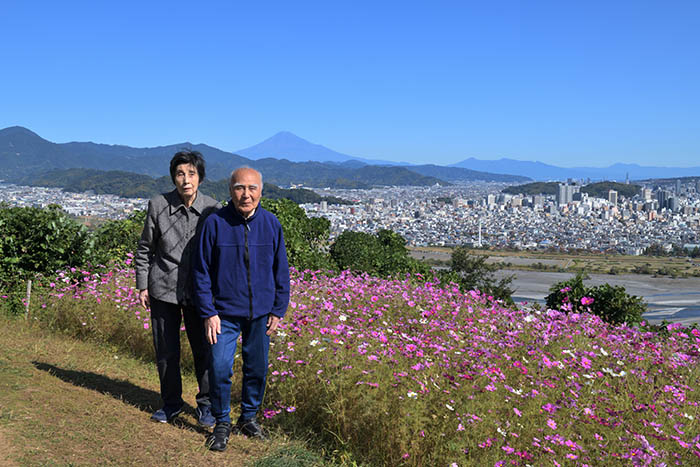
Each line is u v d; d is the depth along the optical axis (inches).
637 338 242.5
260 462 130.7
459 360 169.5
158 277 150.5
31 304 283.4
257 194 138.0
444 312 248.8
